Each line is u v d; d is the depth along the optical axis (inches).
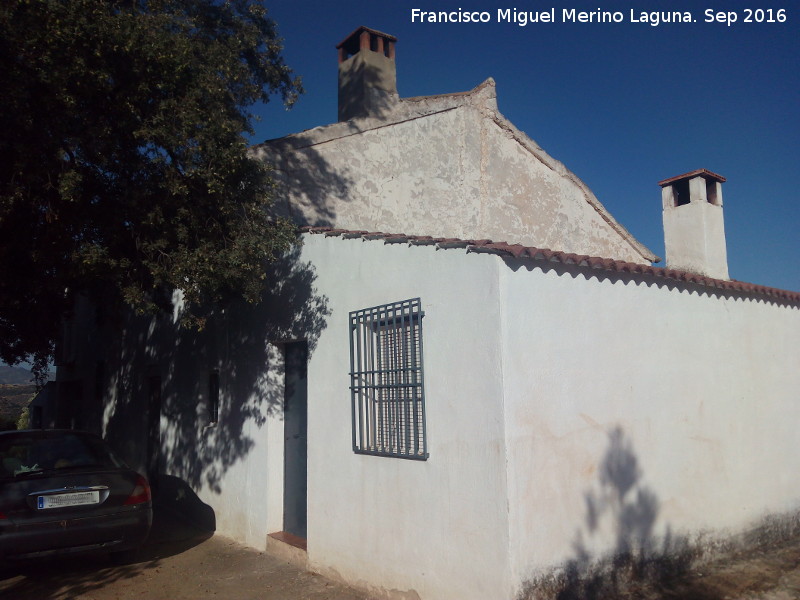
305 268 280.1
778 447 278.2
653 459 220.5
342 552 241.3
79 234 254.4
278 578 251.8
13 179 227.9
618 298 218.7
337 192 374.3
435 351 203.6
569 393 196.5
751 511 258.8
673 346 236.5
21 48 208.8
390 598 215.0
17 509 233.9
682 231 381.1
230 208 249.0
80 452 275.6
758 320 280.1
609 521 201.8
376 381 230.7
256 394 310.2
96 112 240.4
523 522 177.2
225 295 277.7
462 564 187.2
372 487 227.9
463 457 189.8
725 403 255.0
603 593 195.5
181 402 392.2
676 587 210.1
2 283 285.0
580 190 476.7
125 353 505.7
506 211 437.4
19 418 974.4
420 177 408.2
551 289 197.3
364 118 389.4
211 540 323.3
